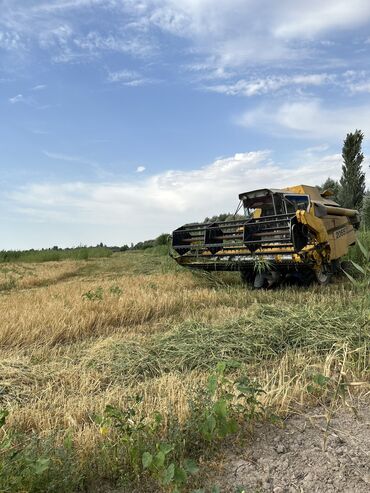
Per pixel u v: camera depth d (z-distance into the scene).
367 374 4.37
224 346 5.38
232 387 3.81
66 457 2.84
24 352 6.04
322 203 11.25
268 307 6.99
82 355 5.70
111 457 2.96
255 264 9.93
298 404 3.81
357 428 3.38
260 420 3.56
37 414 3.76
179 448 3.07
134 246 48.06
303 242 9.62
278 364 4.90
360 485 2.69
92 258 32.59
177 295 9.30
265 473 2.89
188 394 3.88
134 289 10.19
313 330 5.61
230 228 10.91
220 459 3.07
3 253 31.33
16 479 2.53
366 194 27.34
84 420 3.71
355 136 27.69
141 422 3.35
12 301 9.55
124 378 4.77
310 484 2.74
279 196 10.91
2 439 3.28
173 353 5.36
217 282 11.66
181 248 11.62
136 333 6.88
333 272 10.83
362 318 5.50
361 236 12.44
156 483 2.82
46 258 31.66
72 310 7.61
